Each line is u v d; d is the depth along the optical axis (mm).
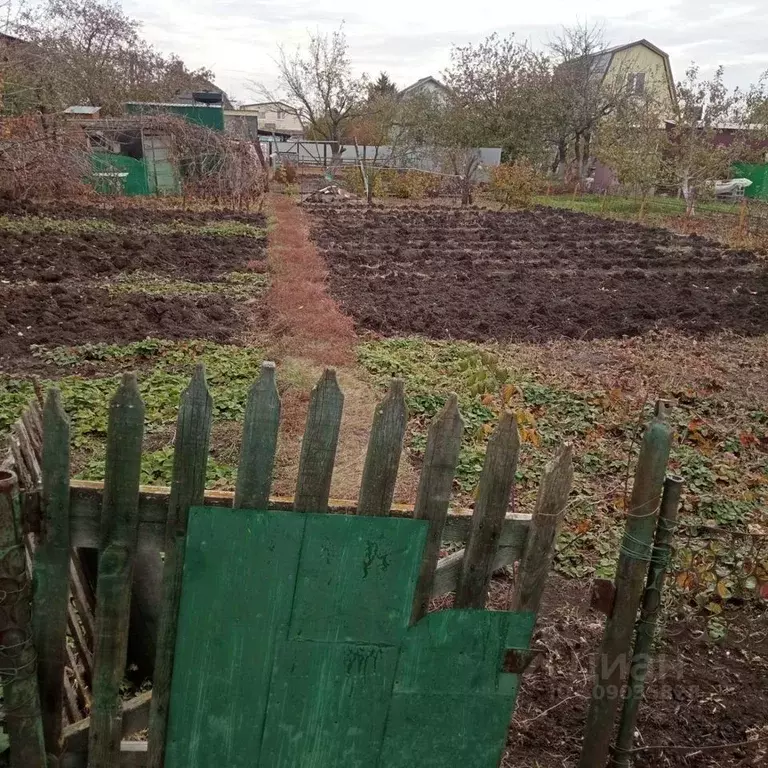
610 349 12297
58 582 2732
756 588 4809
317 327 11656
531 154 49031
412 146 46469
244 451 2605
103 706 2895
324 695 2949
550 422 8547
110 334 11266
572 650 4684
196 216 26031
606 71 53469
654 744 4012
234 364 9758
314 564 2750
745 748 4039
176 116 31750
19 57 28359
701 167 34031
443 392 9234
